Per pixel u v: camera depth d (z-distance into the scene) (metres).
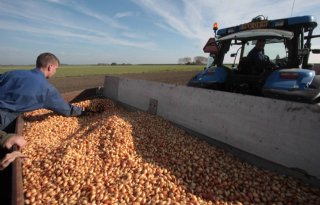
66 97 6.77
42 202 2.51
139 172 3.08
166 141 4.05
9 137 2.74
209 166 3.34
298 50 4.37
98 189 2.73
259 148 3.20
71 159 3.22
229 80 5.05
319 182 2.59
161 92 5.11
